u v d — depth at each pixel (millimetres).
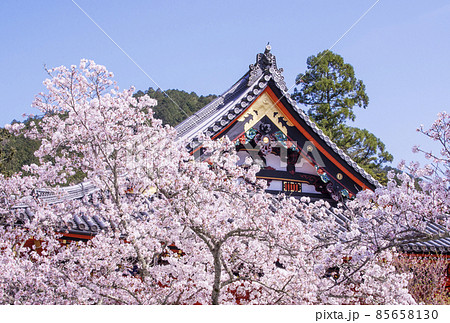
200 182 8914
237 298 11438
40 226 9445
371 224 8141
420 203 8062
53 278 8805
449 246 13016
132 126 10227
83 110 9539
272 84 14461
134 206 9602
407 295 9070
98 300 8914
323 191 15875
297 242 8656
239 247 9203
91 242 9180
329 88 39281
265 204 8555
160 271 9305
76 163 10078
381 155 39219
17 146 33000
